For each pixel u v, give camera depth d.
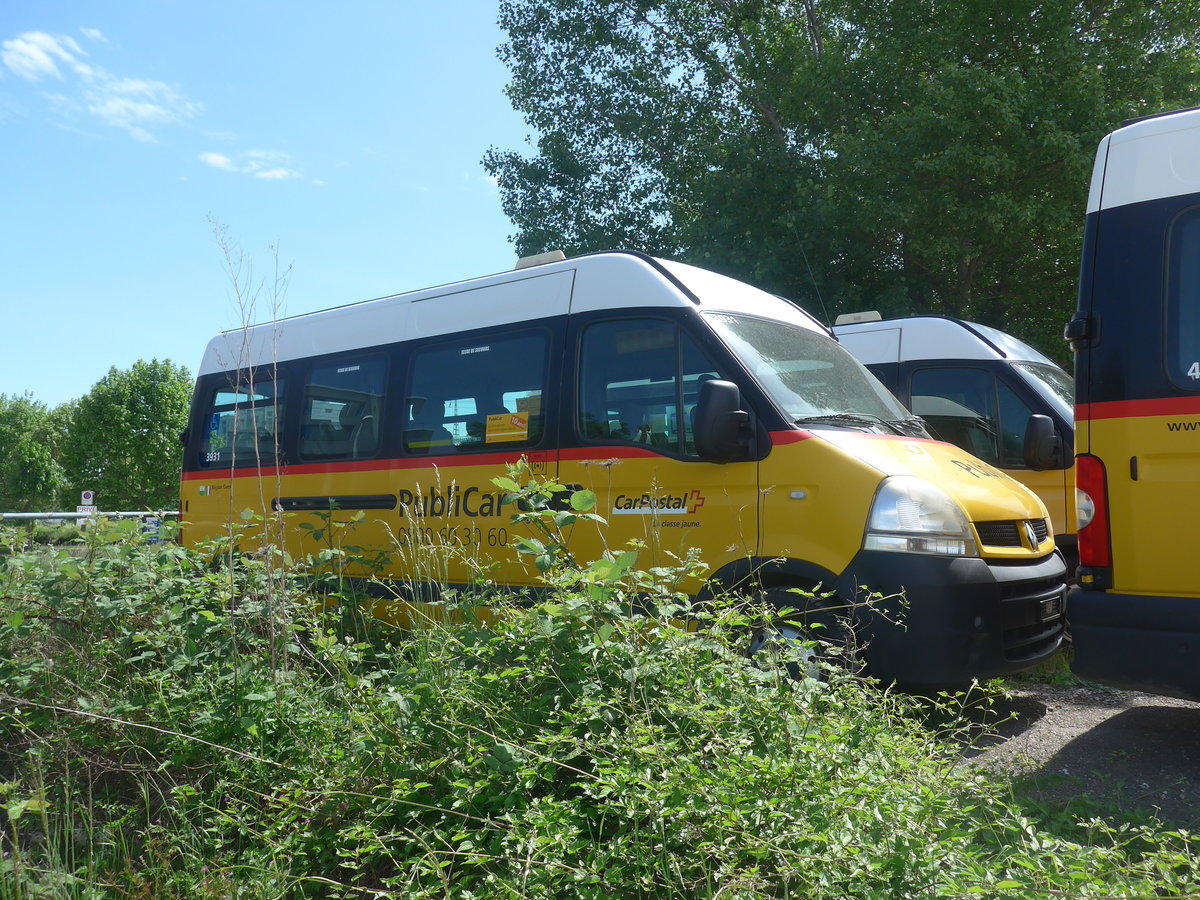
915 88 15.09
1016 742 5.21
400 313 7.88
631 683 3.46
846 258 16.03
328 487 8.02
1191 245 4.79
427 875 3.03
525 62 21.09
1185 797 4.29
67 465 63.91
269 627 4.58
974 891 2.53
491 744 3.54
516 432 6.72
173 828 3.63
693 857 2.84
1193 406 4.68
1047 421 8.12
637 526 5.93
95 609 4.91
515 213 21.12
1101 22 15.39
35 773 3.84
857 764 3.21
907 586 4.95
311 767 3.78
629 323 6.27
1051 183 14.53
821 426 5.59
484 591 5.21
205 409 9.55
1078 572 5.02
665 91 19.81
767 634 3.88
